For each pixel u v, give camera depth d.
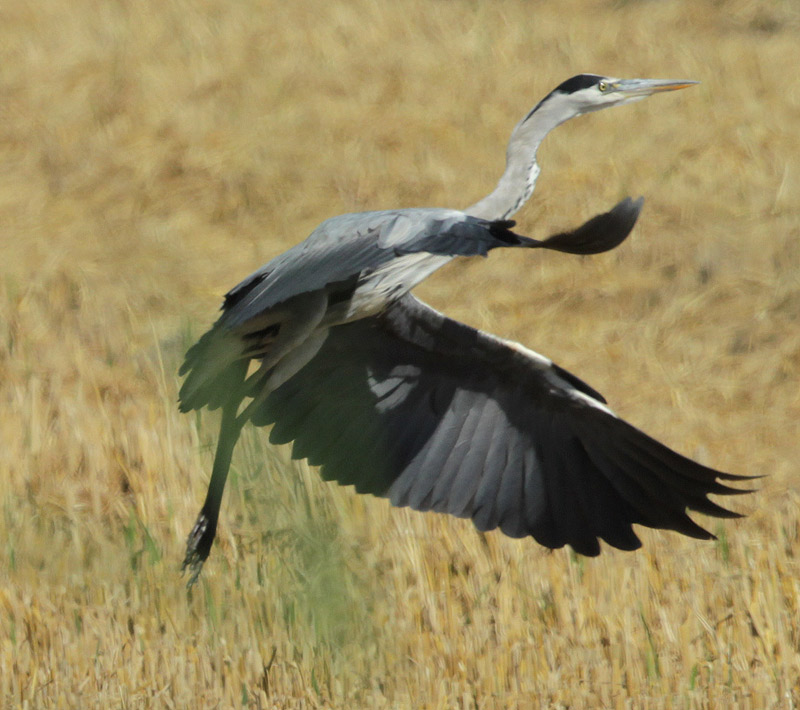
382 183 21.00
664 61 25.14
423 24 27.56
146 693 8.56
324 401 9.25
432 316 8.90
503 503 9.19
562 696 8.58
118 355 15.43
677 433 14.29
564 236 6.17
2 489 11.94
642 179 20.38
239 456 11.42
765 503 12.29
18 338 15.80
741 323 16.66
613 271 18.08
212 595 9.88
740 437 14.20
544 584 10.15
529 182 9.58
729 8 27.81
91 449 12.64
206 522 8.42
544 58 25.75
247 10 28.14
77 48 26.08
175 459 12.14
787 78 24.00
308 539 10.37
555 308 17.28
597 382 15.52
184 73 24.88
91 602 10.03
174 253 18.89
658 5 28.61
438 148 22.16
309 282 7.03
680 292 17.41
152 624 9.59
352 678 8.87
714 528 11.52
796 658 8.92
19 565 10.71
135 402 14.00
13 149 22.47
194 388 7.93
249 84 24.45
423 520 11.38
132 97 23.95
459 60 25.55
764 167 20.50
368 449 9.32
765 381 15.39
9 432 13.04
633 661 8.92
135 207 20.55
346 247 7.02
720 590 9.98
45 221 20.02
